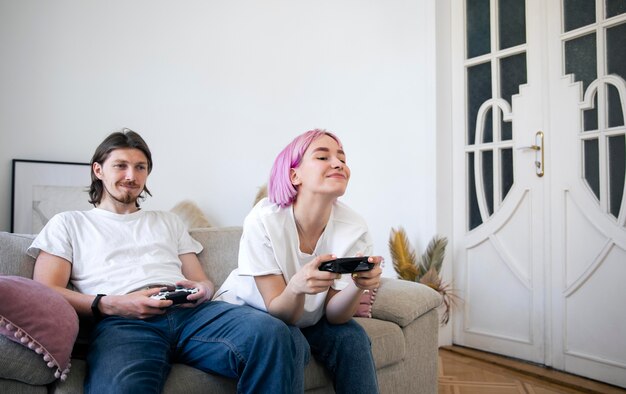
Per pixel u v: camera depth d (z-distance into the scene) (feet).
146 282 4.95
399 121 10.87
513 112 9.51
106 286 4.84
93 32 10.55
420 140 10.47
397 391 5.68
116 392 3.54
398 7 10.92
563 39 8.77
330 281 4.02
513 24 9.61
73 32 10.37
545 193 8.97
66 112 10.25
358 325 4.82
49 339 3.69
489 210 9.96
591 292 8.27
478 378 8.32
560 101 8.79
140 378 3.67
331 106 11.96
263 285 4.42
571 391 7.72
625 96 7.95
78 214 5.21
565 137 8.70
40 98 10.02
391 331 5.53
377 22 11.29
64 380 3.77
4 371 3.52
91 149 10.46
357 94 11.59
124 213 5.49
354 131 11.66
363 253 4.70
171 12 11.33
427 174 10.32
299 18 12.26
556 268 8.76
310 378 4.68
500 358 9.41
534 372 8.52
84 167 10.30
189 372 4.19
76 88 10.36
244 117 11.94
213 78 11.69
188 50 11.46
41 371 3.67
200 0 11.62
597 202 8.24
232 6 11.92
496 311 9.71
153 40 11.13
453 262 10.43
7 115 9.72
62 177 10.07
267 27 12.21
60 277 4.74
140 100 10.96
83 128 10.39
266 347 3.84
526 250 9.27
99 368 3.74
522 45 9.39
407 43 10.74
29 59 9.95
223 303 4.57
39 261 4.80
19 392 3.62
